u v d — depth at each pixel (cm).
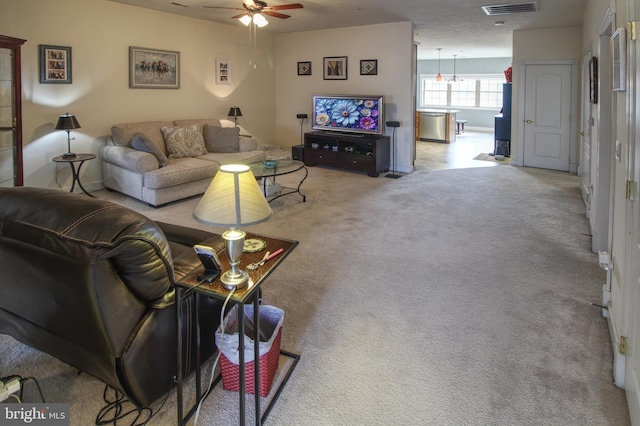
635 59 172
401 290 294
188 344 186
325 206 514
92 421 176
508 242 387
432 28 725
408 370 210
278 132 852
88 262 142
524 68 741
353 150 726
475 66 1369
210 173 545
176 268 184
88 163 550
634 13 177
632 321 178
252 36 762
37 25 479
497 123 893
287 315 261
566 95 710
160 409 185
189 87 664
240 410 164
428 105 1486
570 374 205
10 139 453
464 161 844
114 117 569
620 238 217
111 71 557
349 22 683
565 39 697
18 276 165
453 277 314
